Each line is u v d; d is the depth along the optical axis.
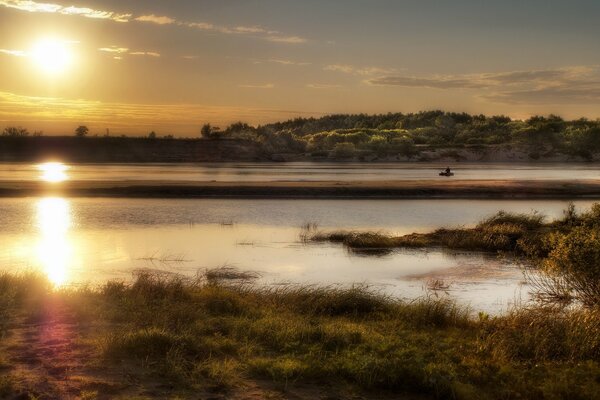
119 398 6.60
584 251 12.26
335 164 128.25
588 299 12.31
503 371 7.82
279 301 12.94
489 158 161.50
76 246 24.56
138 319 10.15
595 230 12.78
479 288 16.73
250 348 8.59
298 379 7.41
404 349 8.55
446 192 52.66
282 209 40.34
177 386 7.05
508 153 162.75
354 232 27.91
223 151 137.00
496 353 8.62
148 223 32.38
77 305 11.30
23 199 43.69
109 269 19.50
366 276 18.70
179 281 14.59
